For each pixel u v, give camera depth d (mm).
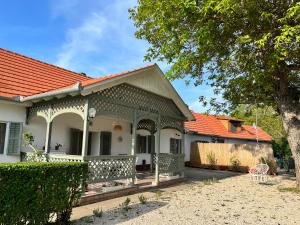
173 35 10812
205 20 10047
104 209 8297
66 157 9508
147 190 11805
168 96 14078
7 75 12586
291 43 9117
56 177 6137
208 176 18203
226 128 32156
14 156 10984
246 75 12281
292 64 11852
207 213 8148
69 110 9812
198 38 10164
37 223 5703
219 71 13312
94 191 9781
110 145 15578
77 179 6715
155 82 13062
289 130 12633
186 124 26000
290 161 23891
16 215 5250
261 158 20984
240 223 7234
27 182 5484
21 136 11133
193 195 11055
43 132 12188
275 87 12984
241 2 9062
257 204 9648
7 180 5105
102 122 15109
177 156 14977
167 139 21094
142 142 18516
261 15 9078
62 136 12992
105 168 9930
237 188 13195
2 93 10906
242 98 15070
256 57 10641
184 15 9820
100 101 9906
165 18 10547
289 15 8250
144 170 17719
